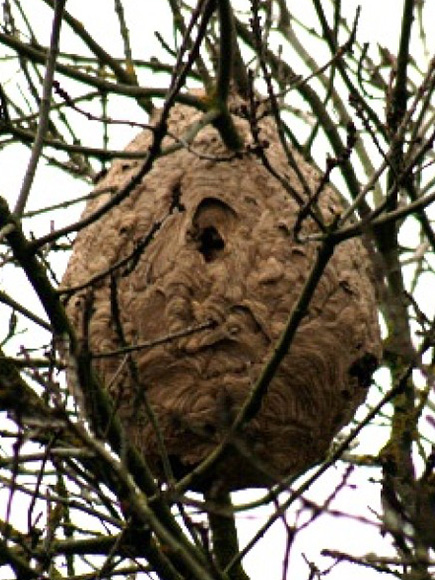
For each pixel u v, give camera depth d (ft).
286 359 30.60
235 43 35.50
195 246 31.27
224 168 32.35
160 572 27.84
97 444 24.43
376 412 28.02
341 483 23.79
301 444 31.09
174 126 34.19
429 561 23.63
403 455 29.99
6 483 25.90
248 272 30.91
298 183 32.60
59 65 32.37
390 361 35.14
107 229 32.22
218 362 30.25
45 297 27.22
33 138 29.81
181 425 30.22
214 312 30.45
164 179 32.48
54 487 28.71
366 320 31.91
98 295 31.63
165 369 30.45
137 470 27.71
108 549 29.30
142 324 30.81
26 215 30.63
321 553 26.11
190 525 26.73
